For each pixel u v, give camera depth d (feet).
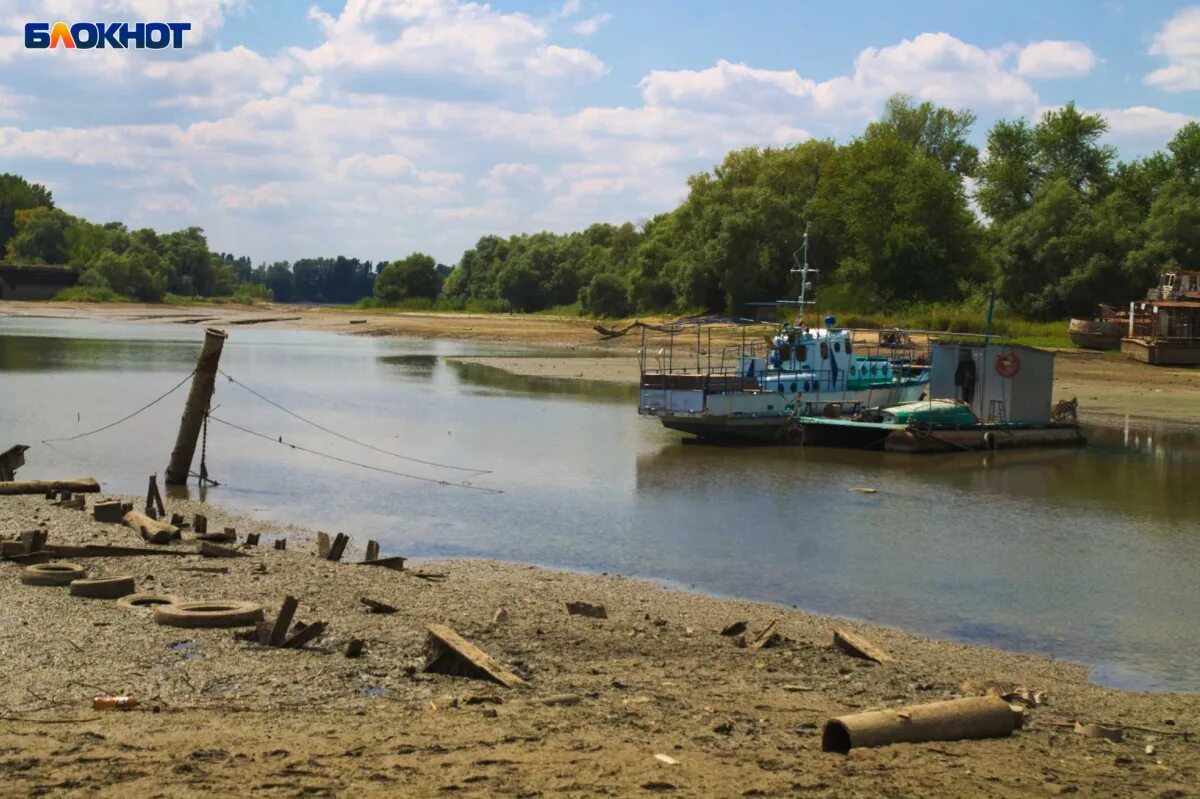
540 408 148.46
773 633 46.37
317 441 113.19
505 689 36.29
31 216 597.52
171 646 39.45
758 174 361.71
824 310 304.71
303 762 27.76
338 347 279.08
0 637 39.37
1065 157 336.29
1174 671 47.65
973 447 117.19
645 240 446.19
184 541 61.21
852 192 315.37
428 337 327.88
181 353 237.25
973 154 373.40
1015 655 48.96
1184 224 265.75
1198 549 71.77
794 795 27.07
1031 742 33.65
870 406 129.70
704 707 35.27
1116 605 58.34
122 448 104.27
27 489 74.95
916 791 27.96
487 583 57.36
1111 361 214.48
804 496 89.45
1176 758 33.50
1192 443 124.57
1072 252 271.08
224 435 114.83
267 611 45.70
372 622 44.86
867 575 64.13
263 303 642.22
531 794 26.13
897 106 375.86
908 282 304.09
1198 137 330.13
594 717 33.37
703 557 67.92
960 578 63.57
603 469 101.24
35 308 454.81
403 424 128.88
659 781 27.37
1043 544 72.84
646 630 47.34
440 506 82.38
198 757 27.94
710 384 122.62
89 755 27.86
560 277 511.40
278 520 75.77
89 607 44.37
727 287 328.90
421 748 29.27
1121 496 91.09
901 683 40.63
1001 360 124.67
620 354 258.57
